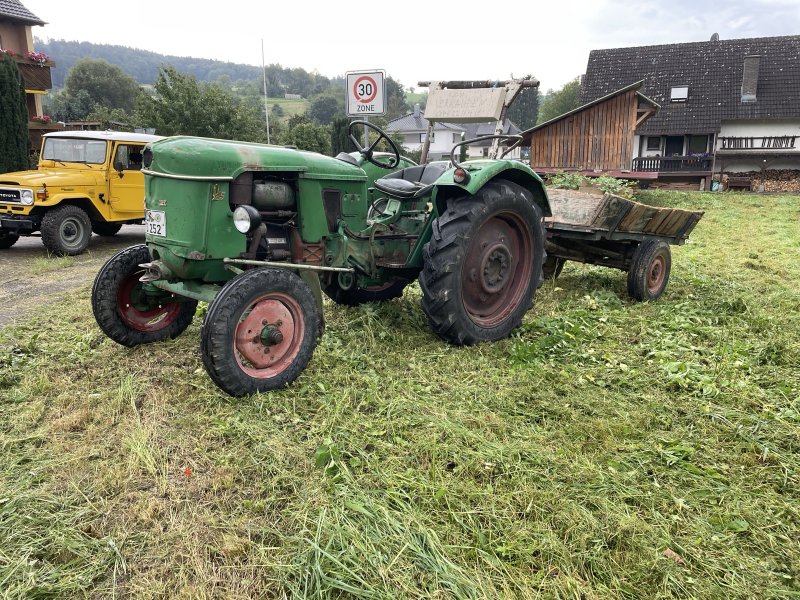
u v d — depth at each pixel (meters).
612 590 1.74
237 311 2.78
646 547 1.89
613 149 16.69
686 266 6.87
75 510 2.05
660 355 3.59
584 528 1.97
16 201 7.55
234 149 3.03
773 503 2.15
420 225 4.12
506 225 4.10
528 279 4.21
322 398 2.89
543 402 2.93
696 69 27.36
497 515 2.03
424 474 2.28
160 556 1.84
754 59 25.56
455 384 3.15
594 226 4.69
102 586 1.73
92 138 8.27
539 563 1.83
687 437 2.64
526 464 2.35
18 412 2.81
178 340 3.76
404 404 2.84
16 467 2.32
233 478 2.23
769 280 6.14
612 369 3.42
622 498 2.15
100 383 3.14
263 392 2.92
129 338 3.57
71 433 2.60
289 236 3.38
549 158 17.47
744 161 25.97
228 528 1.95
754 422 2.74
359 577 1.71
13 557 1.82
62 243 7.72
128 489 2.18
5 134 13.41
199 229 2.91
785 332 4.12
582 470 2.31
